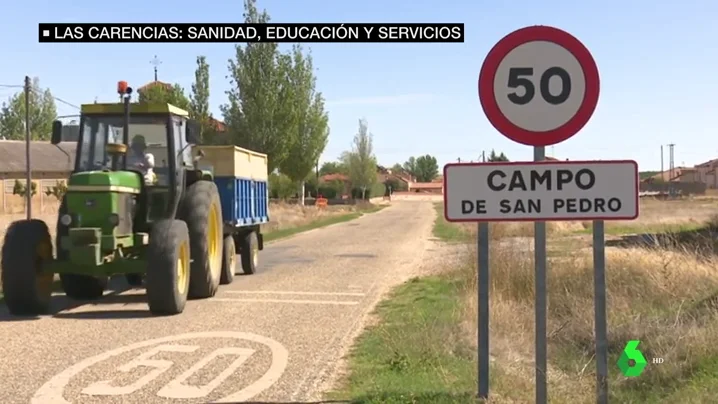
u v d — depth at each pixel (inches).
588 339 360.5
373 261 758.5
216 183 579.5
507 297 439.8
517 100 206.4
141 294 506.0
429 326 357.4
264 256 825.5
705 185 3826.3
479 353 224.4
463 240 1037.2
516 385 258.4
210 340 348.5
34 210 1978.3
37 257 414.6
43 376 280.2
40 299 414.3
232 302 469.4
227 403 246.5
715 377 273.0
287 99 1733.5
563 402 247.8
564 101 205.0
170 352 322.3
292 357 313.1
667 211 1665.8
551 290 439.5
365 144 3457.2
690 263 448.1
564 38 204.7
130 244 431.2
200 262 475.8
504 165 208.4
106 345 335.9
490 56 207.0
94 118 478.6
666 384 282.8
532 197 207.5
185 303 439.8
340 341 345.7
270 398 251.6
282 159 1758.1
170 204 467.2
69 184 416.8
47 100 2935.5
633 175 203.5
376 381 267.1
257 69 1711.4
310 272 653.3
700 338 303.0
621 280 436.1
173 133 477.7
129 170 456.1
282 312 430.0
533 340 355.3
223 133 1800.0
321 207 2410.2
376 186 3661.4
